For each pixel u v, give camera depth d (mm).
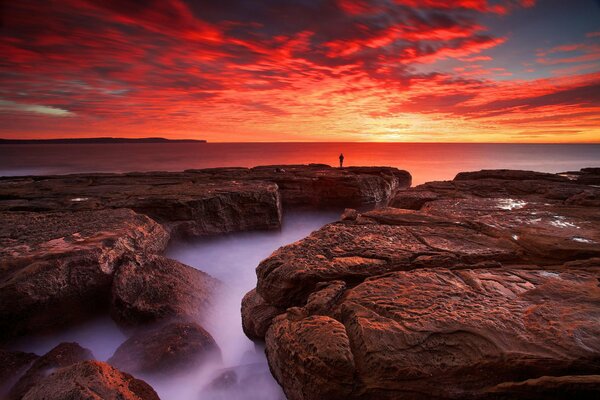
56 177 21812
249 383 5355
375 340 3760
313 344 3896
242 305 6641
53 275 7141
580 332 3635
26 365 5945
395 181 24859
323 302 4645
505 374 3416
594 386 3096
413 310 4180
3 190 16609
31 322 6855
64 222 10305
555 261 5961
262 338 5828
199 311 7832
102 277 7824
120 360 5961
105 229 9594
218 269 12906
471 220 8211
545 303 4266
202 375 5832
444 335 3742
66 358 5770
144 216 11375
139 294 7625
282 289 5559
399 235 7234
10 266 7148
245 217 15195
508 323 3850
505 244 6578
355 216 8992
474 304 4301
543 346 3492
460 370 3477
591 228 7301
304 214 19984
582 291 4531
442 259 5887
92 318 7789
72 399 3715
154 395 4453
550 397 3213
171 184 18516
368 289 4785
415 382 3490
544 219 8211
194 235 13734
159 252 10789
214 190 15805
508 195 12344
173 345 5918
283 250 6430
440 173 55750
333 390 3635
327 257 6051
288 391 4145
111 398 3830
